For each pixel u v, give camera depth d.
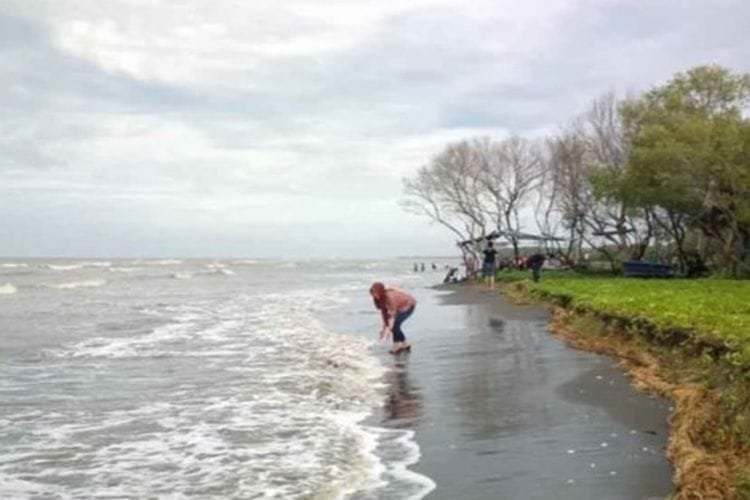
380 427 10.77
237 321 29.27
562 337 20.14
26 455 9.70
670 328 15.02
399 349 18.70
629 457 8.80
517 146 90.69
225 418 11.66
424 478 8.24
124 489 8.27
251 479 8.44
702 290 26.83
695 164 37.88
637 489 7.68
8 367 17.30
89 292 55.03
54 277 85.25
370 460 9.05
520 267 57.56
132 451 9.84
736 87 44.28
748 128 37.62
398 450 9.44
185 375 15.98
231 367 17.02
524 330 22.52
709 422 9.30
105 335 24.39
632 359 15.44
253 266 169.62
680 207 42.47
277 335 23.70
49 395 13.84
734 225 39.53
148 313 34.12
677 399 11.06
